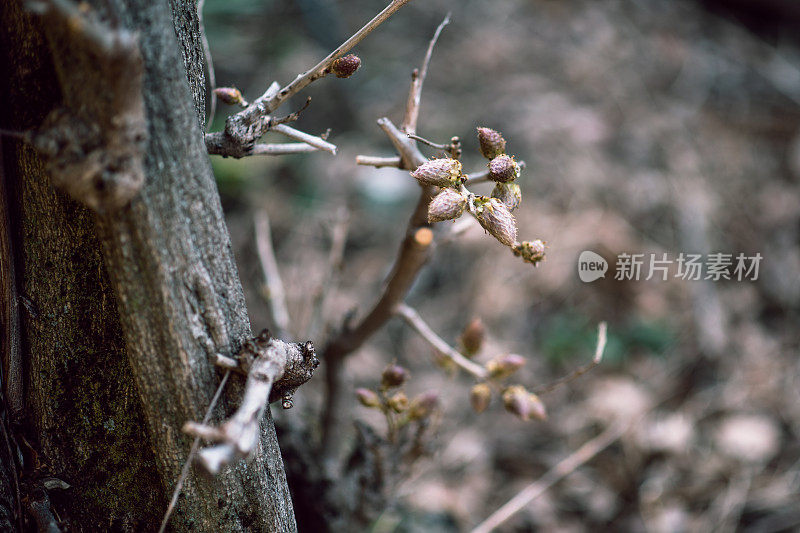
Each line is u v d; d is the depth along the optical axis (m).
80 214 0.43
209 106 1.20
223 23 1.32
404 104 1.39
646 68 1.51
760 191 1.26
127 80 0.38
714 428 0.95
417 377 0.97
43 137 0.39
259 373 0.41
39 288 0.44
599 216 1.18
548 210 1.20
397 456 0.60
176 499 0.43
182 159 0.40
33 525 0.45
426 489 0.82
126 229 0.40
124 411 0.45
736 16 1.67
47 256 0.44
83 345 0.44
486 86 1.44
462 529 0.79
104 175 0.39
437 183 0.44
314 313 0.68
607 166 1.28
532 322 1.07
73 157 0.39
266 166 1.23
